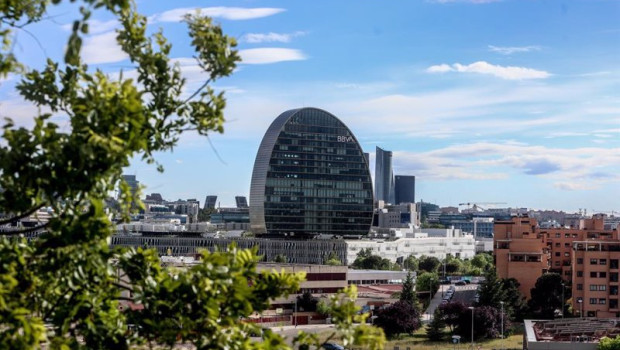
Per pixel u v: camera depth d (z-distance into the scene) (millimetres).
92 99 16609
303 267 174875
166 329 17328
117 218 18625
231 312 17844
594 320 131250
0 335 15211
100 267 16766
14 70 16703
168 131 18953
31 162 16203
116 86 17031
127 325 18516
